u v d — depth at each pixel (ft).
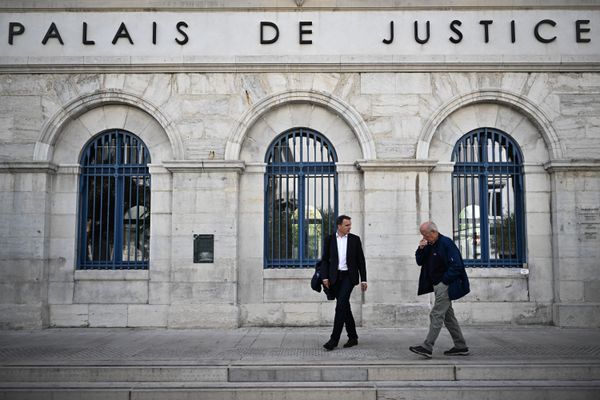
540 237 34.32
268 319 33.53
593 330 32.14
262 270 33.91
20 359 24.16
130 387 21.77
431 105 34.30
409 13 34.58
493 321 33.73
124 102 34.47
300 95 34.35
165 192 34.06
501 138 35.09
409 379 22.56
